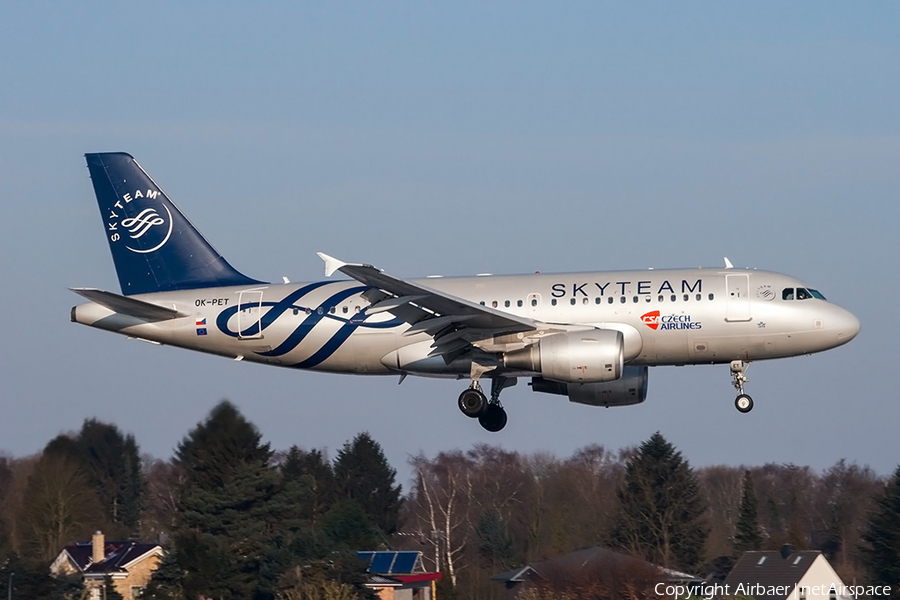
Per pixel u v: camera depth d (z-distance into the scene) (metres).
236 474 150.50
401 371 127.12
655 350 121.50
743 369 123.69
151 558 147.62
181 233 135.00
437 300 114.50
